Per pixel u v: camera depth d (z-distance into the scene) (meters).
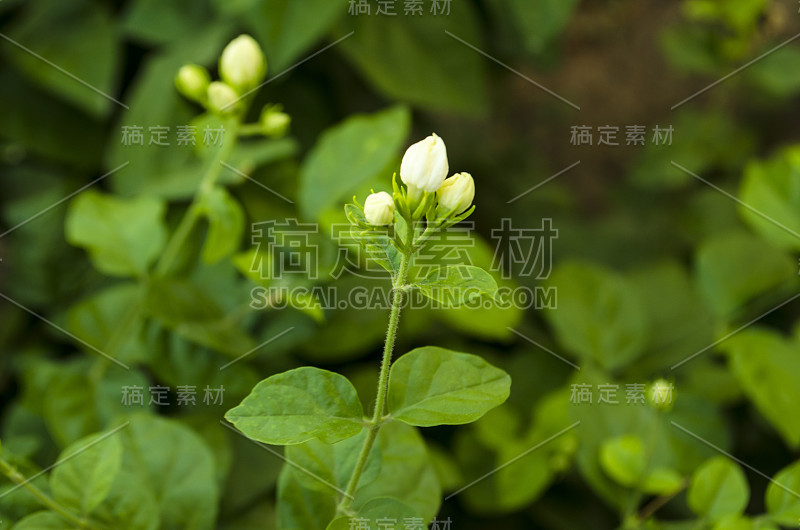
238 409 0.65
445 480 0.81
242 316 0.83
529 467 0.85
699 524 0.76
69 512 0.70
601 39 1.74
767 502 0.74
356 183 0.82
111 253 0.81
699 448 0.85
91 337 0.81
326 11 0.94
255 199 0.88
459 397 0.66
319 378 0.65
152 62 1.04
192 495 0.73
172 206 0.90
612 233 1.40
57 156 1.10
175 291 0.80
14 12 1.08
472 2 1.16
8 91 1.09
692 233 1.34
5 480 0.71
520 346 1.01
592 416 0.83
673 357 0.97
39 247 1.03
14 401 0.99
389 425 0.71
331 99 1.16
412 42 1.07
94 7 1.09
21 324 1.02
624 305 0.93
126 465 0.73
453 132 1.55
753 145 1.45
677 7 1.72
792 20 1.34
